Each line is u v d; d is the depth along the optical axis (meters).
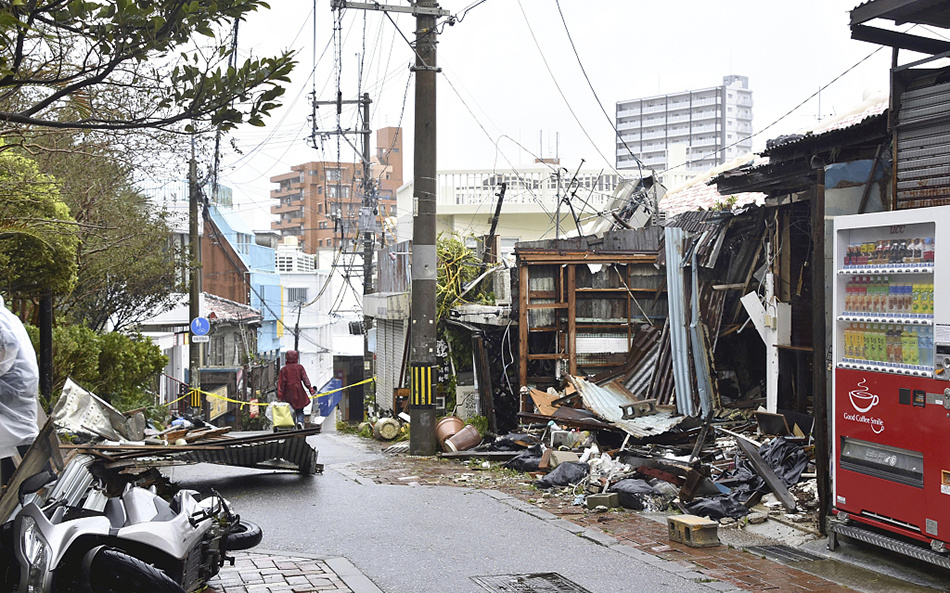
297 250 54.50
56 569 4.35
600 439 13.30
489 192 29.45
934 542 6.65
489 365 18.25
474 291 20.09
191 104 5.33
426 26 14.75
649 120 123.00
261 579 6.50
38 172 10.80
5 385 5.49
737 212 14.28
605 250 16.28
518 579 6.73
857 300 7.56
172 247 23.75
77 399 8.29
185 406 29.03
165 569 4.96
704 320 14.36
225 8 5.18
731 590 6.45
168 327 30.39
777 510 8.95
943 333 6.59
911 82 8.08
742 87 131.50
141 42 4.93
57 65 5.88
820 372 8.05
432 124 15.03
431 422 15.21
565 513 9.48
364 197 31.70
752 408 14.10
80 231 11.92
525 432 15.23
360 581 6.49
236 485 11.41
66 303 18.70
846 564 7.24
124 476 7.83
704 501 9.25
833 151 11.22
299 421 16.06
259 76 5.38
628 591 6.43
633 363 15.45
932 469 6.68
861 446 7.42
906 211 6.99
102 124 5.23
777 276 13.06
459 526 8.73
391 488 11.16
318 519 9.02
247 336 39.53
